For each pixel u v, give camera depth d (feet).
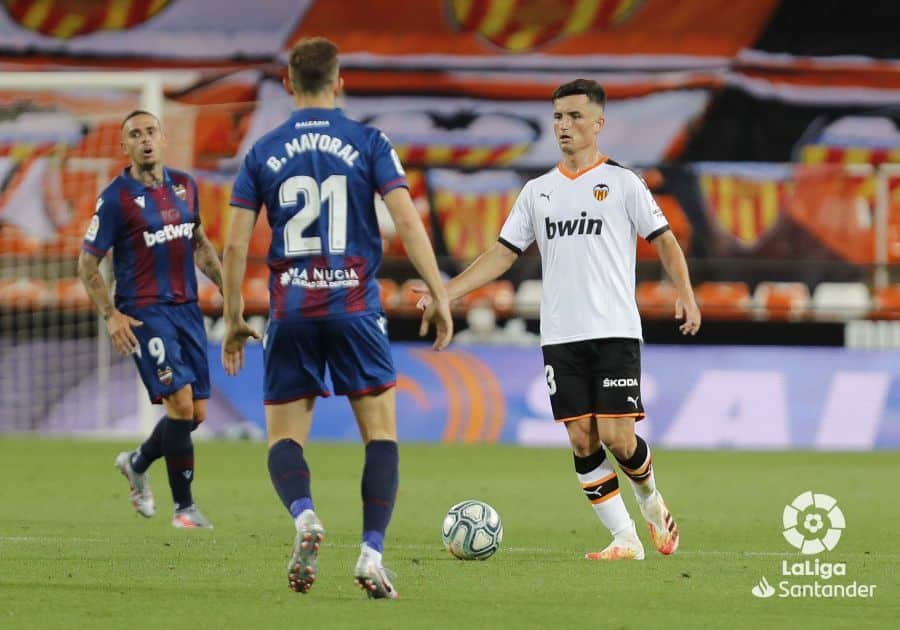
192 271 94.38
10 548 80.18
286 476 59.67
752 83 231.91
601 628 54.08
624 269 75.10
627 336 74.54
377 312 60.85
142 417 187.62
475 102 232.32
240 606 58.54
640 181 75.41
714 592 64.34
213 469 143.64
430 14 235.40
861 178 209.15
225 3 235.81
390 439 61.21
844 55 232.53
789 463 157.28
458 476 137.49
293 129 60.80
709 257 210.38
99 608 58.03
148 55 233.55
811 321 198.80
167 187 93.56
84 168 206.28
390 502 59.77
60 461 151.64
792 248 209.67
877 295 201.05
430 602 59.93
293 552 57.62
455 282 77.41
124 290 92.79
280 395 61.16
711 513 105.81
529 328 192.65
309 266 60.03
